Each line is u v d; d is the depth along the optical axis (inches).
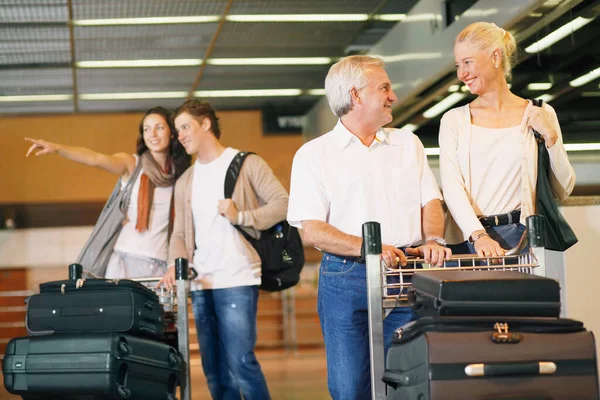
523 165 133.5
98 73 409.4
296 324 485.7
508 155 134.6
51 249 519.2
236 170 178.9
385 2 319.0
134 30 343.9
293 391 272.7
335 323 125.1
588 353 94.0
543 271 115.1
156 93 460.1
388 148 129.9
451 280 98.6
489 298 98.3
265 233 177.5
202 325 177.9
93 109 506.0
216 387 179.3
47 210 546.3
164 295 161.9
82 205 549.3
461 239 139.4
